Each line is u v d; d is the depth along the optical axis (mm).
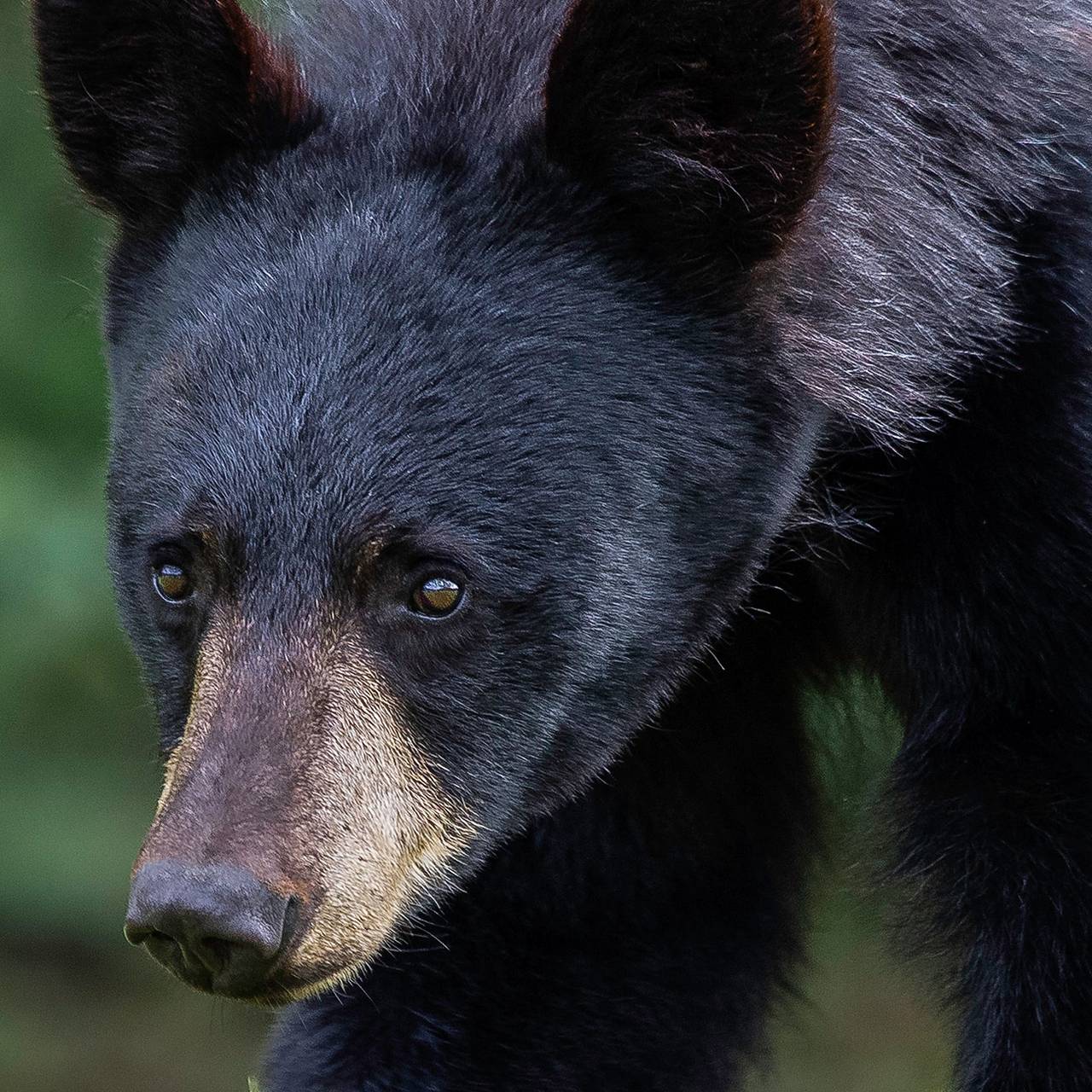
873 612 8531
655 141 7293
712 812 8945
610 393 7332
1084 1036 7918
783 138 7211
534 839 8633
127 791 18594
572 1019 8734
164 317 7512
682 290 7500
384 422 7051
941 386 7914
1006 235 8086
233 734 6832
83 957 19688
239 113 7641
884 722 9516
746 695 8930
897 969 8578
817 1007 9695
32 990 19500
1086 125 8242
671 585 7570
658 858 8844
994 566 8047
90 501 17578
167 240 7867
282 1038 8906
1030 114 8148
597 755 7605
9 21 18703
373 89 7930
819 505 8219
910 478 8148
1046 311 8023
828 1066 17203
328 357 7121
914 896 8328
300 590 6988
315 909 6805
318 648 7000
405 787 7160
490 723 7270
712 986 9000
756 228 7371
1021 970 7996
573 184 7445
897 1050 17250
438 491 7035
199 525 7039
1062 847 7969
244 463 7020
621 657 7488
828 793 9828
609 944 8797
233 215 7602
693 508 7547
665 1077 8898
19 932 18703
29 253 18719
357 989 8656
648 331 7441
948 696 8273
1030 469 7969
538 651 7270
